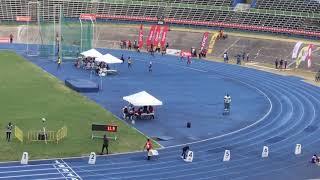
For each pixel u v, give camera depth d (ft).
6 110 183.42
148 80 255.50
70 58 295.48
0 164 131.64
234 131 174.70
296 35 355.56
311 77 285.02
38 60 291.99
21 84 228.22
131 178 127.65
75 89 221.05
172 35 369.50
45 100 201.05
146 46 358.43
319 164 146.30
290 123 188.55
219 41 354.33
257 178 133.18
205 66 306.35
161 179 128.26
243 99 224.74
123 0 406.62
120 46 358.23
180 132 169.78
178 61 319.06
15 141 149.07
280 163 146.00
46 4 388.78
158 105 194.90
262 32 368.48
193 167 138.51
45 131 155.02
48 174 127.03
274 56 325.83
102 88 230.07
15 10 384.27
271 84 261.03
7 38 356.79
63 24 313.53
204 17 396.78
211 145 158.20
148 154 142.00
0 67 265.75
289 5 394.11
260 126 182.80
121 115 185.37
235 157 148.66
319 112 206.59
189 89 239.91
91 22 322.75
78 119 176.35
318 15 369.91
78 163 135.74
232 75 281.74
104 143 142.72
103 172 130.62
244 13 389.60
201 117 190.60
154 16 402.11
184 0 415.03
